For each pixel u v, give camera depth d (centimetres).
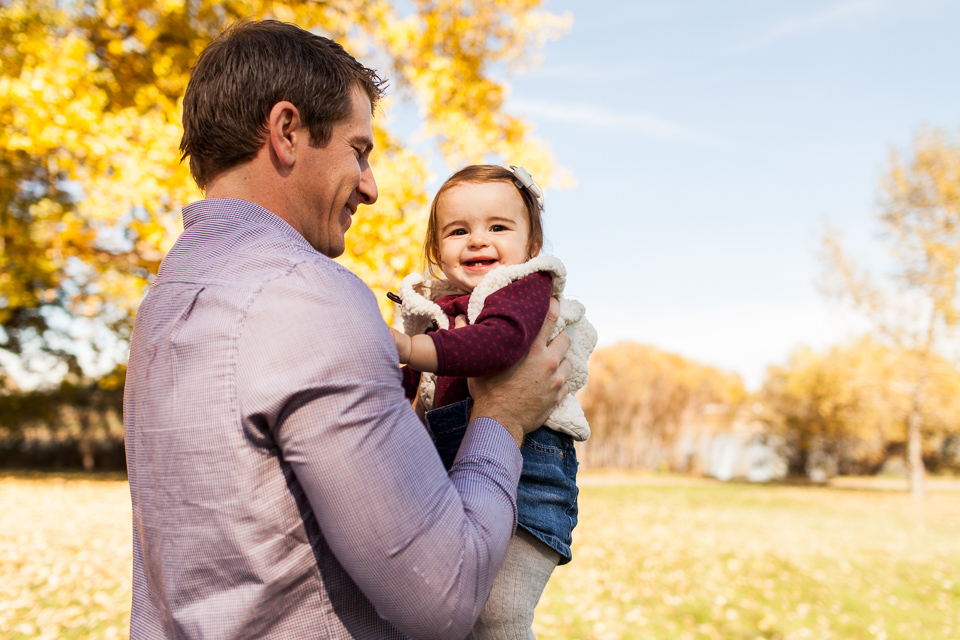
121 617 456
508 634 129
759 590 645
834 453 2903
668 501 1599
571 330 154
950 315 1883
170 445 91
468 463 107
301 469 85
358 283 98
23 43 566
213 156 108
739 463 3228
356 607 95
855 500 1775
